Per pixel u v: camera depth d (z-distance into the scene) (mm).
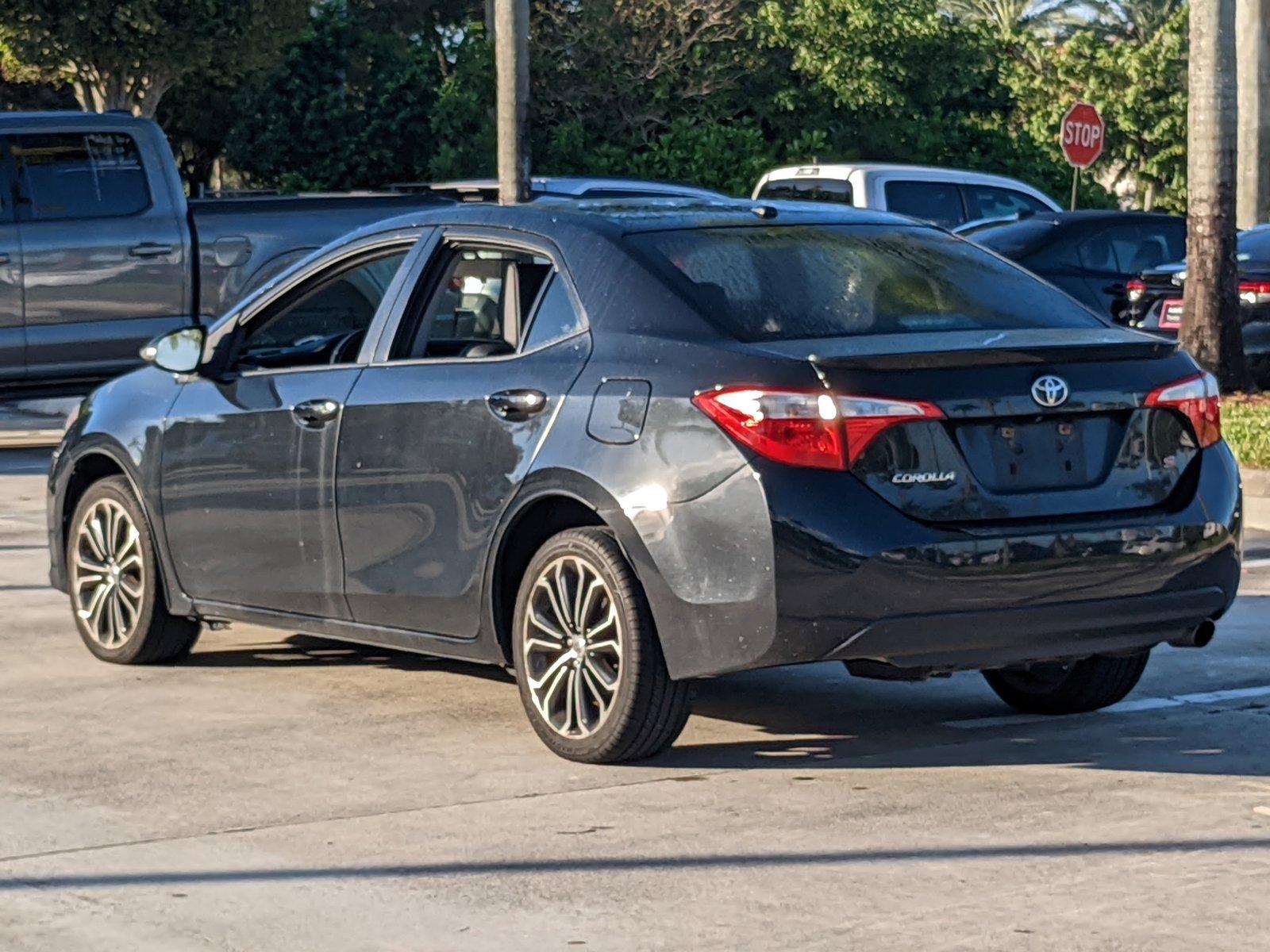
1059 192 36844
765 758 7316
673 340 6980
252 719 8039
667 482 6770
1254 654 9258
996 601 6699
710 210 7832
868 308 7258
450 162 35125
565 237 7508
